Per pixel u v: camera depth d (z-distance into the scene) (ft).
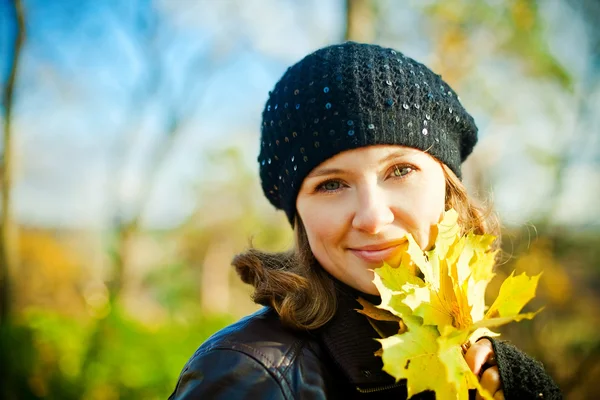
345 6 10.94
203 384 3.02
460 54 15.06
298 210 3.70
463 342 2.94
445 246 3.28
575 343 15.92
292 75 3.69
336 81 3.40
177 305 40.24
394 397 3.37
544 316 15.83
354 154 3.31
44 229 39.42
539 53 14.73
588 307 16.88
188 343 14.14
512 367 3.16
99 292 23.26
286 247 4.89
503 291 3.21
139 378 12.33
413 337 2.85
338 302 3.55
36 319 14.15
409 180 3.39
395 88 3.43
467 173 15.97
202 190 39.86
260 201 36.58
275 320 3.52
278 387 3.04
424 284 3.11
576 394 14.66
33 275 36.11
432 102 3.59
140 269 41.06
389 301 2.98
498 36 15.05
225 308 41.63
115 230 23.22
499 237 4.62
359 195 3.31
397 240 3.31
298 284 3.56
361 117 3.31
